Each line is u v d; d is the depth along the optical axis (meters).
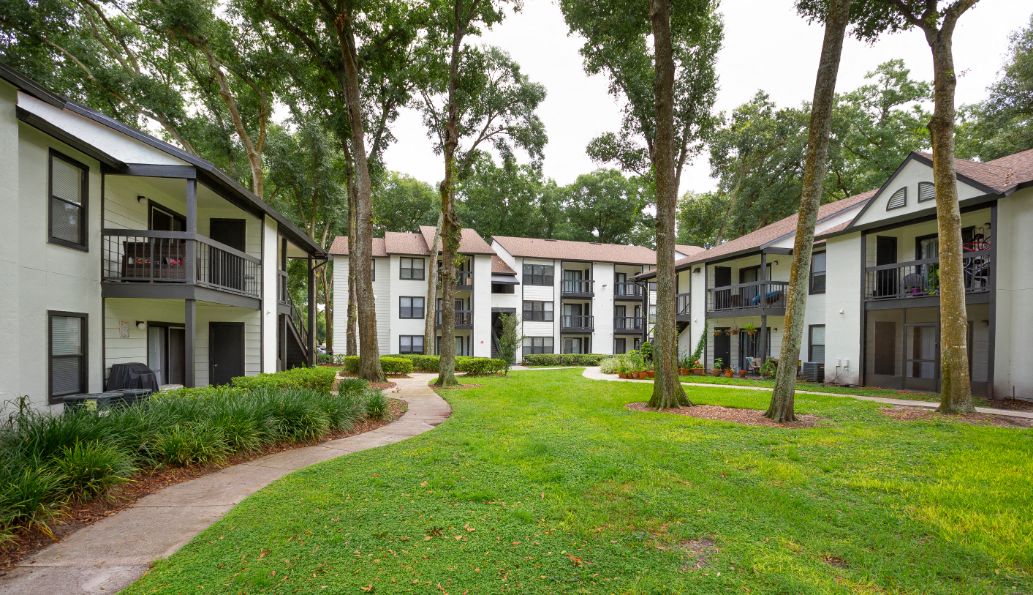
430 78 16.88
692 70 14.28
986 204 11.10
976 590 2.78
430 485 4.61
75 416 5.14
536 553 3.21
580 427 7.57
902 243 14.62
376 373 14.76
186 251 8.93
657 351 9.85
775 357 18.48
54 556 3.27
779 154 27.47
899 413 8.94
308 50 14.76
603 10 12.30
